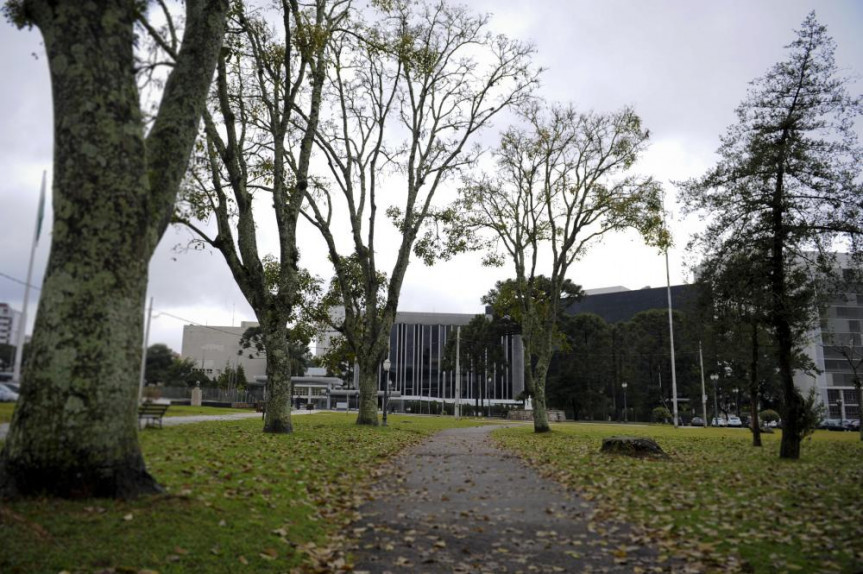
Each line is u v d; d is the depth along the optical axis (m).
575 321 84.31
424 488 11.19
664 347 82.62
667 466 14.88
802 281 18.59
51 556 5.00
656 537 7.74
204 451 12.73
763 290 18.50
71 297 6.40
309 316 34.69
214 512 7.02
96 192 6.52
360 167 29.17
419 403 99.75
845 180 18.11
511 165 32.72
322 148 27.00
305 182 21.25
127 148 6.77
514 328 87.50
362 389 29.12
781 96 19.05
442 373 118.94
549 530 8.10
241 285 20.25
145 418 19.59
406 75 26.50
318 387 98.81
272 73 21.58
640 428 48.59
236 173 19.62
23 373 6.47
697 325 22.88
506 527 8.23
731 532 7.98
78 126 6.55
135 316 6.78
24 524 5.44
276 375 20.34
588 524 8.45
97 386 6.44
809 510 9.39
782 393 18.84
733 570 6.40
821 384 81.25
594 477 12.69
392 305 29.06
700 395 79.56
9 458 6.26
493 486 11.59
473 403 110.50
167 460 10.80
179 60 8.06
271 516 7.64
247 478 9.92
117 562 5.17
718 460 17.25
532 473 13.48
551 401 85.56
